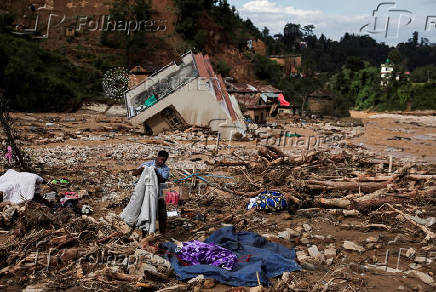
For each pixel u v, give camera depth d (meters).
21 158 12.27
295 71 101.19
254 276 5.51
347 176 13.14
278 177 11.57
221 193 10.49
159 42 72.69
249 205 9.27
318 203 9.43
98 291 5.10
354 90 112.75
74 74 54.47
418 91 101.12
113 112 48.44
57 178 11.46
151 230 6.51
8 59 45.75
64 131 26.45
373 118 73.81
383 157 20.36
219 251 6.02
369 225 8.05
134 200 6.68
